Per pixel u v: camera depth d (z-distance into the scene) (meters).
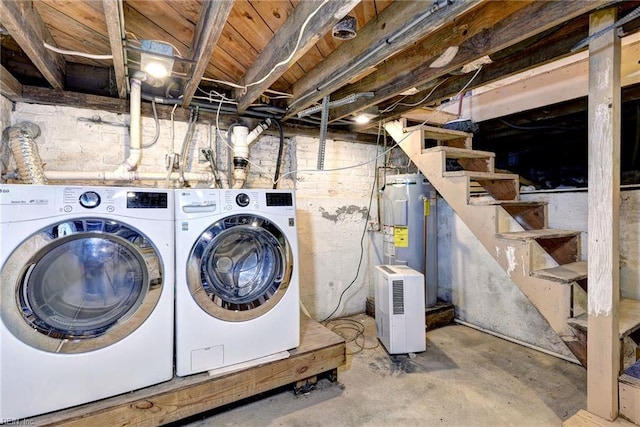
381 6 1.59
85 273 1.62
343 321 3.34
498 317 2.94
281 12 1.63
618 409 1.58
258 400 2.02
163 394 1.64
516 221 2.60
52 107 2.20
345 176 3.49
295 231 2.14
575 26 1.74
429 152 2.70
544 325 2.60
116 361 1.59
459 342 2.83
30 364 1.42
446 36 1.84
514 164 3.74
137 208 1.67
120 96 2.32
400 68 2.16
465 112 3.19
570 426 1.56
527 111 2.89
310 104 2.50
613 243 1.54
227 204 1.92
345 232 3.48
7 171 2.02
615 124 1.52
